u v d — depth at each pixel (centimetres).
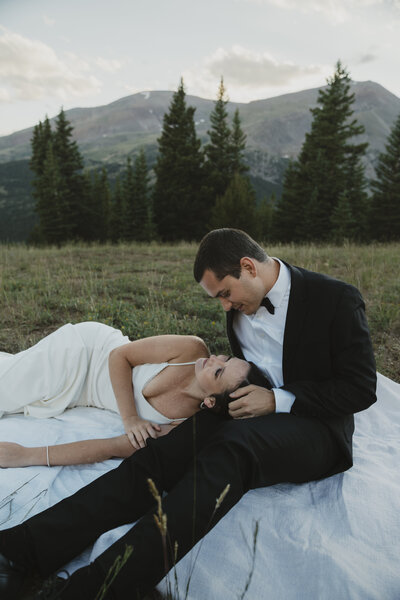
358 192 3681
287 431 209
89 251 1323
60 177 4116
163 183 4206
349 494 211
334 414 218
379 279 754
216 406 235
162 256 1204
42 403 297
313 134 3934
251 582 176
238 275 225
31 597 174
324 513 205
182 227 4178
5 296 610
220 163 4597
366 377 217
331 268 902
